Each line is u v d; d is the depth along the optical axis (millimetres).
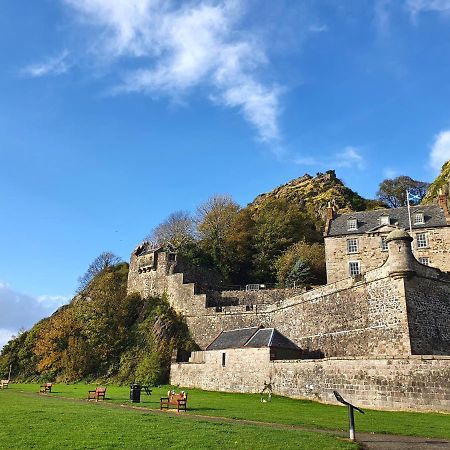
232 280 71875
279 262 67625
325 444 16500
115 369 56156
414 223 55656
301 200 95062
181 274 62000
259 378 41562
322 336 43281
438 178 83625
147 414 24453
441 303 37938
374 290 38812
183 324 58375
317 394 34469
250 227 77500
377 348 37312
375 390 30234
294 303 48000
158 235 87000
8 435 17094
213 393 42625
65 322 64125
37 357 65000
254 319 52750
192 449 14977
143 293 66688
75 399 35125
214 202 84250
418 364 28938
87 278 86812
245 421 23453
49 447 15125
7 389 47250
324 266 65688
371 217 58906
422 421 23844
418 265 37375
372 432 20391
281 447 15609
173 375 50844
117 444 15641
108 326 61125
